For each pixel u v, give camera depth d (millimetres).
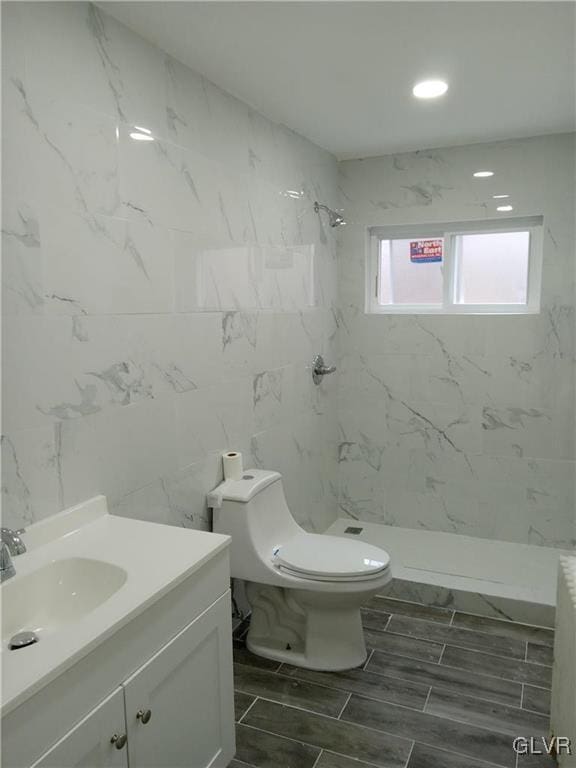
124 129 1751
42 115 1471
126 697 1228
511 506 3240
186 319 2086
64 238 1554
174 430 2049
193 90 2072
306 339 3078
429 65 2049
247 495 2211
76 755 1099
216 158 2221
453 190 3137
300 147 2893
